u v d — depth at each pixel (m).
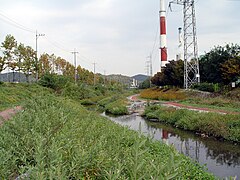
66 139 3.96
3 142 4.08
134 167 2.53
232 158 11.56
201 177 6.96
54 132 4.91
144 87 92.00
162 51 54.84
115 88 83.88
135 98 52.06
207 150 13.05
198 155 12.13
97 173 3.19
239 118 16.17
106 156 3.51
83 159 3.10
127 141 4.96
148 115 26.77
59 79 34.22
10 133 4.73
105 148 4.08
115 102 40.69
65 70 63.56
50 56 53.69
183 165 6.88
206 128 16.80
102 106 42.22
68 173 3.06
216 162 11.01
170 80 47.00
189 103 30.08
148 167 2.68
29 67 39.09
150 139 4.41
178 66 44.44
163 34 54.66
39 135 3.95
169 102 34.69
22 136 4.27
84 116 11.66
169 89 46.25
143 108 34.44
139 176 2.59
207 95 31.89
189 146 13.96
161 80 50.09
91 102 44.94
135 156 2.65
